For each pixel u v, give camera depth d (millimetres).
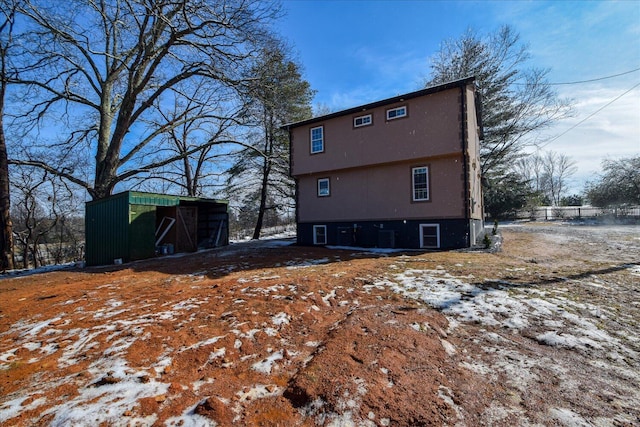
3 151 13828
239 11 13859
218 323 4215
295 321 4312
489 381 2963
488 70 24453
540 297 5195
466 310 4684
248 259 10406
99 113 18484
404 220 12906
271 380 2887
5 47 13836
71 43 14586
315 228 15523
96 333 4039
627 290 5625
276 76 17453
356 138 13930
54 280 8547
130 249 11461
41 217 21344
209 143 18625
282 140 22984
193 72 16219
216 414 2326
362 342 3586
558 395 2773
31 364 3266
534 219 25703
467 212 11625
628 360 3412
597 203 24422
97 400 2529
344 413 2414
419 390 2736
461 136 11516
